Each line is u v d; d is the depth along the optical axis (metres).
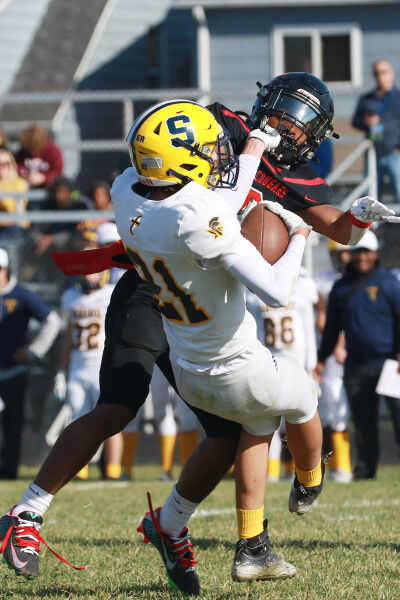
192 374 11.87
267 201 12.29
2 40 71.50
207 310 11.40
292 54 60.56
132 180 11.91
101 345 30.66
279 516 20.00
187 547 12.80
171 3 58.66
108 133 60.12
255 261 11.14
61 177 38.69
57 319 33.28
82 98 39.56
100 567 14.57
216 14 59.78
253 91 39.31
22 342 32.97
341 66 60.84
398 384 28.59
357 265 29.78
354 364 29.84
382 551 15.29
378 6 60.31
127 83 70.44
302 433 12.53
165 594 12.70
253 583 13.20
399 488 25.83
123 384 12.93
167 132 11.25
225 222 11.00
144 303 13.57
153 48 70.56
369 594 12.25
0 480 31.39
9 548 12.44
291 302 29.06
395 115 38.78
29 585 13.32
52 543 16.78
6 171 40.66
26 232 38.72
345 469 30.22
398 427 29.78
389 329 29.70
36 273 38.66
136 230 11.41
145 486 27.69
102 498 24.09
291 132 12.86
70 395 30.80
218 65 60.16
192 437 30.47
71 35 72.25
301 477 13.02
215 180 11.62
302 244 11.92
